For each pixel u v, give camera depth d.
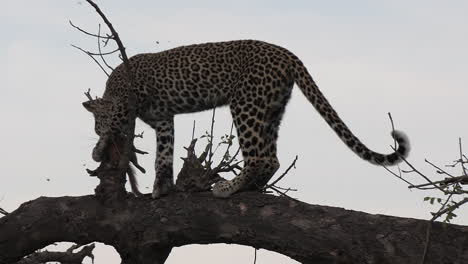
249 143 11.59
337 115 11.20
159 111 12.82
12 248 11.73
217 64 12.13
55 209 11.57
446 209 8.55
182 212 10.87
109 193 11.34
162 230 10.96
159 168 12.80
